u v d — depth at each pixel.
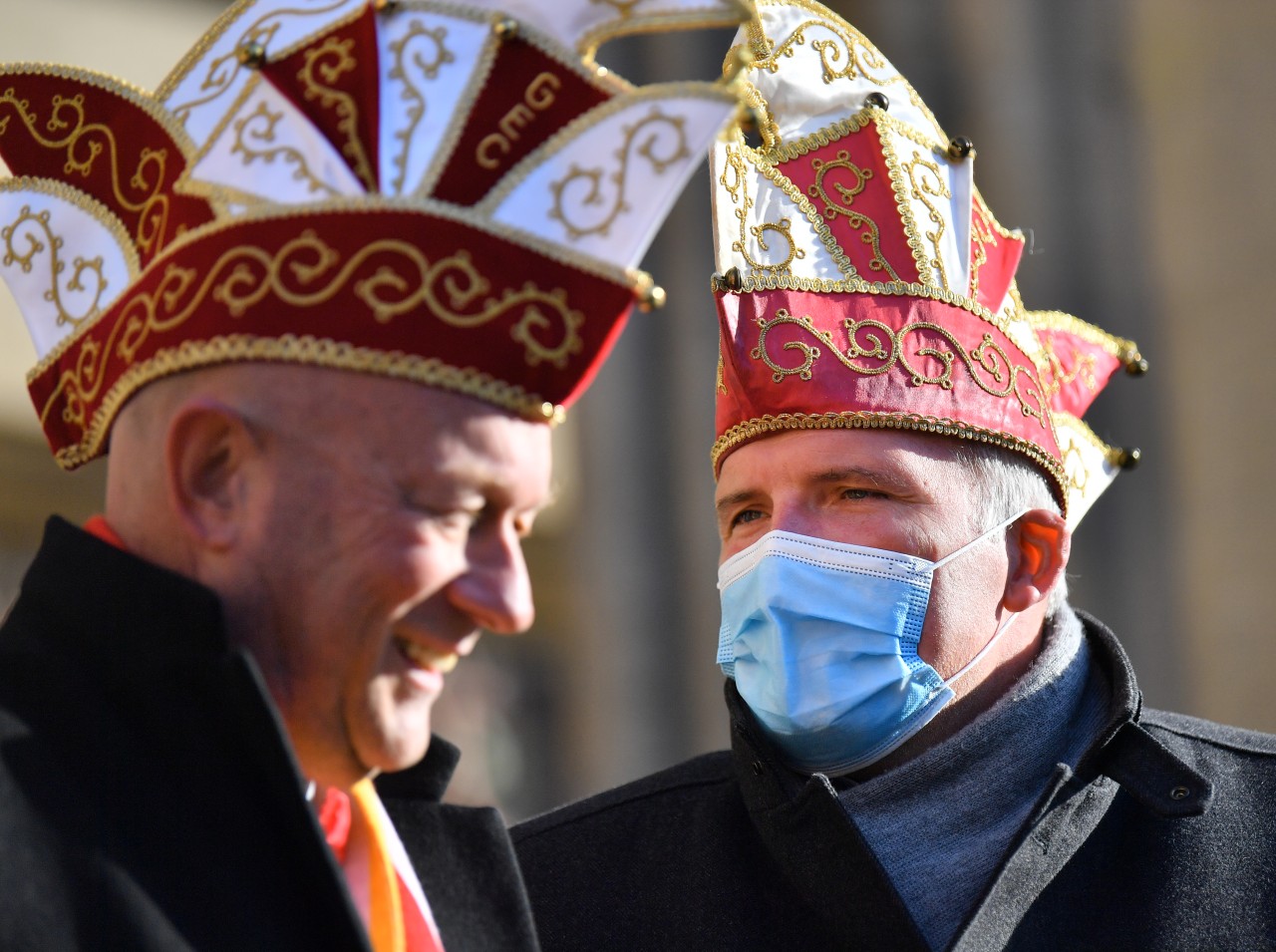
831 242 6.54
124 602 4.07
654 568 16.97
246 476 4.18
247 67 4.54
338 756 4.26
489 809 5.05
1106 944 5.68
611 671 16.66
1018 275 14.46
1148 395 14.12
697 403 17.20
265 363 4.20
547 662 18.69
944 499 6.25
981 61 15.16
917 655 6.14
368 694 4.20
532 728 18.52
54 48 16.72
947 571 6.21
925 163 6.73
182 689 4.01
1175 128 14.43
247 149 4.45
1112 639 6.41
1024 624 6.46
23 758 3.81
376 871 4.54
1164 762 5.90
